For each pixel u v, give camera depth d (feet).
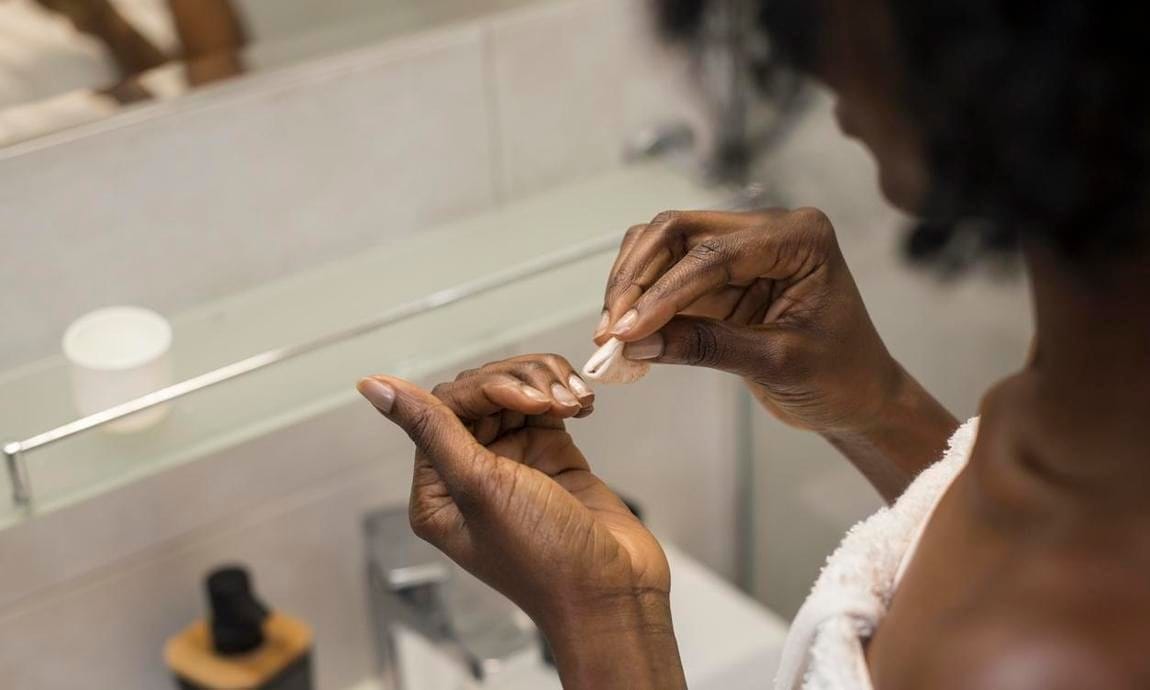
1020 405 1.19
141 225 2.79
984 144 0.92
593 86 3.29
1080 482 1.11
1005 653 1.09
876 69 0.94
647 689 1.43
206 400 2.69
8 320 2.70
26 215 2.65
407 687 3.35
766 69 0.99
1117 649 1.04
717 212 1.77
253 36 2.80
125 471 2.53
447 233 3.19
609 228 3.15
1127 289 1.03
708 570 4.14
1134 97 0.87
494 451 1.65
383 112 3.01
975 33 0.87
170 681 3.23
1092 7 0.85
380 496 3.37
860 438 1.89
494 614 3.28
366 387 1.49
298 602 3.37
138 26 2.66
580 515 1.45
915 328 3.25
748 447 3.97
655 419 3.76
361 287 2.98
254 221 2.93
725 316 1.84
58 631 3.01
